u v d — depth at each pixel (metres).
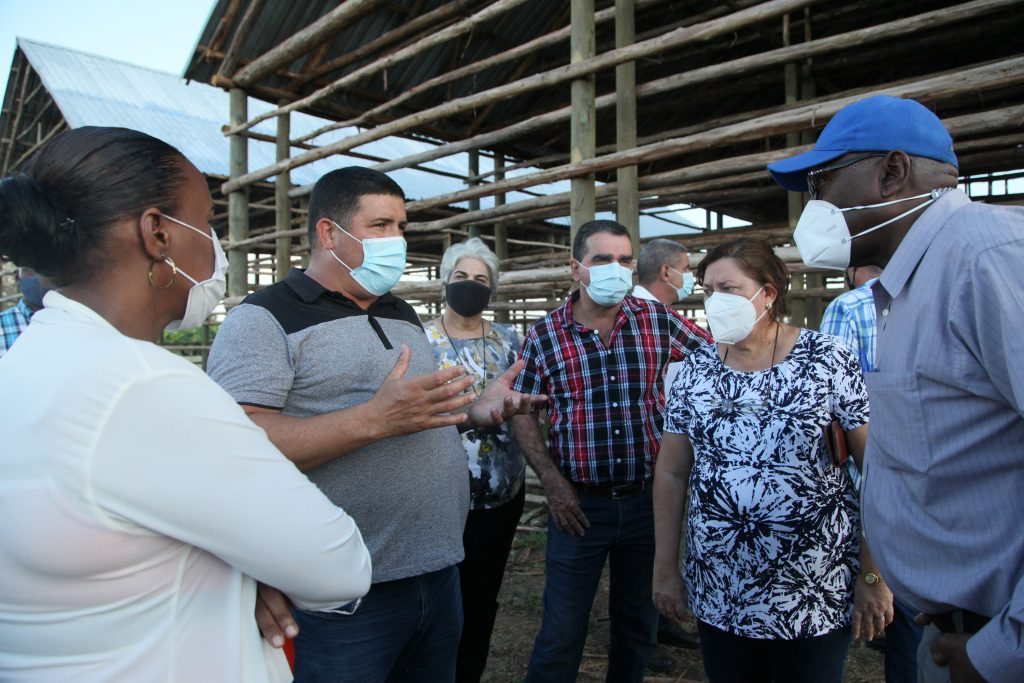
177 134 10.01
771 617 1.66
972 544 1.09
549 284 6.85
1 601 0.76
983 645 0.98
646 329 2.42
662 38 3.77
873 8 6.02
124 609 0.79
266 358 1.47
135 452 0.76
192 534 0.80
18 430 0.75
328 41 6.66
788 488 1.66
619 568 2.38
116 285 0.89
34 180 0.83
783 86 7.62
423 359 1.72
